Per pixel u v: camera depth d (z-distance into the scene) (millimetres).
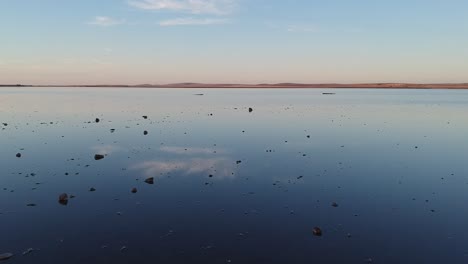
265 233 10328
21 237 9875
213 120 38594
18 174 15828
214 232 10352
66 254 9000
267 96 115500
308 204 12586
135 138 25766
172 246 9500
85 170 16672
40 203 12391
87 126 32062
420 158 19828
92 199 12867
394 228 10695
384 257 9023
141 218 11258
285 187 14430
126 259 8812
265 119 40281
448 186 14672
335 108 58250
